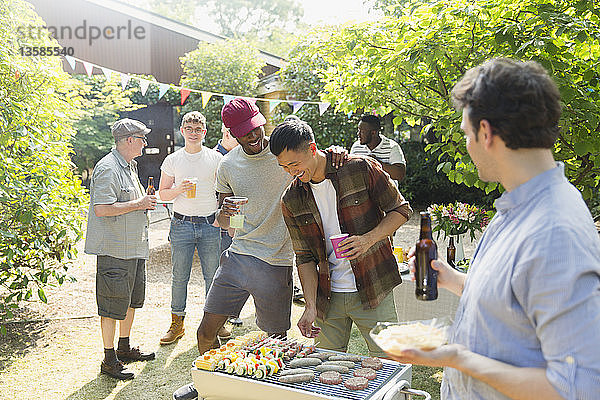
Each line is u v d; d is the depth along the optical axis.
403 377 2.67
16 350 4.53
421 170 12.73
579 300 1.16
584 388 1.12
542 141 1.31
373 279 2.99
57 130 5.31
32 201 4.67
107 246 3.92
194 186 4.58
